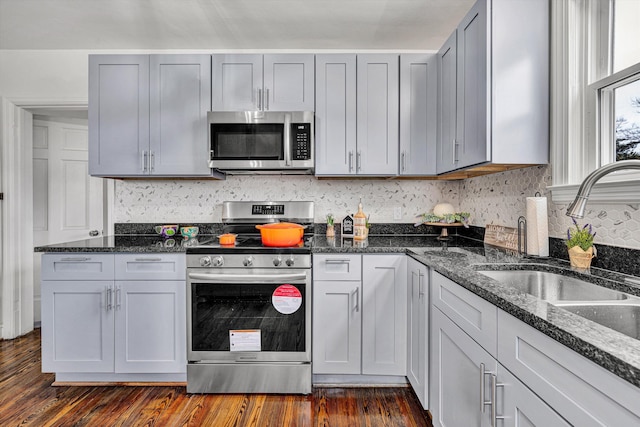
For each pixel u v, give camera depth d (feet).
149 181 8.92
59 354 6.64
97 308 6.65
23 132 9.26
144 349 6.66
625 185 4.16
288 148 7.36
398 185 9.00
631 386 1.84
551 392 2.51
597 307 3.35
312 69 7.66
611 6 4.73
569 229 4.92
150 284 6.63
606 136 4.80
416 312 6.02
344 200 8.96
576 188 4.86
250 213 8.66
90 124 7.66
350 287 6.71
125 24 7.67
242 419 5.82
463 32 6.18
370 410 6.07
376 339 6.71
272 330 6.56
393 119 7.69
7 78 8.92
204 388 6.59
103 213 10.69
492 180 7.40
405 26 7.72
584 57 5.00
